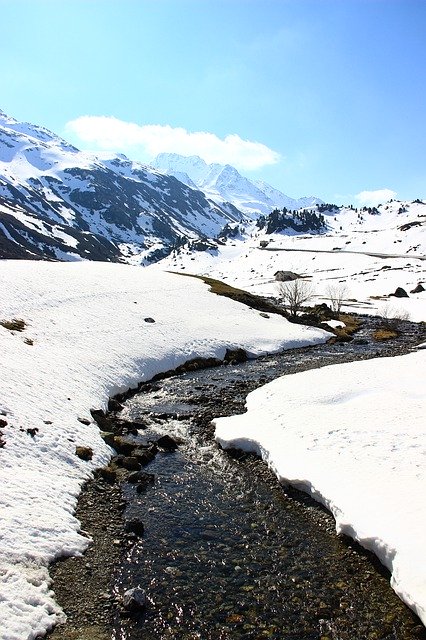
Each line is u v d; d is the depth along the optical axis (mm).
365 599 13672
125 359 37656
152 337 44188
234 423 27125
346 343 57500
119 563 15273
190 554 15766
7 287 43188
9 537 14758
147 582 14383
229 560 15477
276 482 20984
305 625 12750
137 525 17141
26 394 24703
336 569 15000
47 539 15453
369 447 21625
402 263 179875
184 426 27906
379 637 12305
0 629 11641
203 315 55562
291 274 166250
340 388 32250
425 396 29422
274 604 13500
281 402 30062
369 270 172375
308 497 19344
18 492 17188
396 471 19047
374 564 15141
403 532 15125
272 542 16500
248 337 52156
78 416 25500
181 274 79375
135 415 29562
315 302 105688
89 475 20797
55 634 12250
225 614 13133
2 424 20938
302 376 36781
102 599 13633
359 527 15992
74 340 37344
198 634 12445
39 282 48219
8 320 36188
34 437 21281
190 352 44594
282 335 55844
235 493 20078
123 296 52688
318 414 27000
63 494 18453
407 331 67438
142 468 22344
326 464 20516
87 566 14992
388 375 35500
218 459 23547
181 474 21828
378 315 86938
